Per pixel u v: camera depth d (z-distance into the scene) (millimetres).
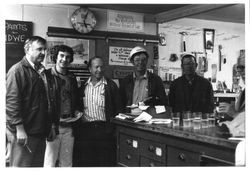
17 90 3752
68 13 5438
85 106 4852
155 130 3543
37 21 5234
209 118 3654
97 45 5629
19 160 3846
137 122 3955
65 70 4621
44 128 4039
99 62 4852
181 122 3930
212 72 6730
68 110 4590
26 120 3898
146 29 6121
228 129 3086
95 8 5672
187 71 5207
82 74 5484
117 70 5805
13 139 3834
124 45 5863
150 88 5035
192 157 3057
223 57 6812
